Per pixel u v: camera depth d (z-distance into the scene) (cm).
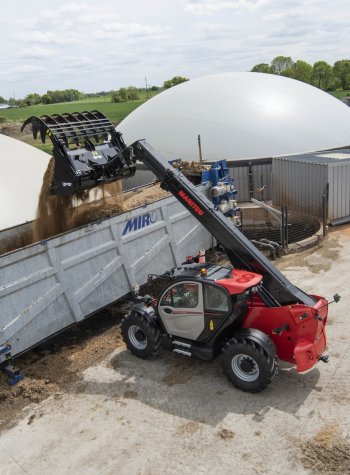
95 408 758
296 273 1250
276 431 671
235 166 1948
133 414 736
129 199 1324
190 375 828
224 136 2023
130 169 954
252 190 1961
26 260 852
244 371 756
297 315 734
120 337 984
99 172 902
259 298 793
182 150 2058
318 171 1617
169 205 1182
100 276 1001
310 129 2081
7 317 833
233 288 748
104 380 834
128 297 1120
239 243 809
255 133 2011
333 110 2294
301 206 1730
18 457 666
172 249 1205
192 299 802
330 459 612
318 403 725
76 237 936
